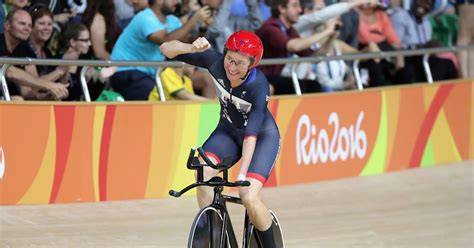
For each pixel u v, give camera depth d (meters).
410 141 23.34
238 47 11.32
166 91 19.42
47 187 16.95
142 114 18.25
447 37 25.81
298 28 21.81
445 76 24.86
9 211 16.22
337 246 15.95
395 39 23.89
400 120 23.06
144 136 18.31
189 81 20.16
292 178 20.67
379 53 21.89
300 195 19.95
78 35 18.19
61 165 17.14
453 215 19.17
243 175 11.46
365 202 19.86
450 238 17.17
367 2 22.62
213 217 11.59
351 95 21.83
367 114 22.23
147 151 18.36
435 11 25.45
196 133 19.20
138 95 19.03
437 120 24.03
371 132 22.38
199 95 20.62
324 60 20.67
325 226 17.48
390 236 17.05
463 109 24.75
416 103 23.44
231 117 12.24
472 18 25.41
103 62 17.38
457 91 24.56
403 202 20.12
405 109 23.16
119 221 16.55
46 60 16.47
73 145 17.28
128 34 19.02
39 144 16.78
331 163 21.50
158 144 18.53
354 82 23.03
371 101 22.31
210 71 12.10
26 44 17.55
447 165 24.11
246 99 11.91
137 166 18.22
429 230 17.72
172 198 18.69
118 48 19.08
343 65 22.55
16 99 17.39
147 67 18.75
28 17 17.19
